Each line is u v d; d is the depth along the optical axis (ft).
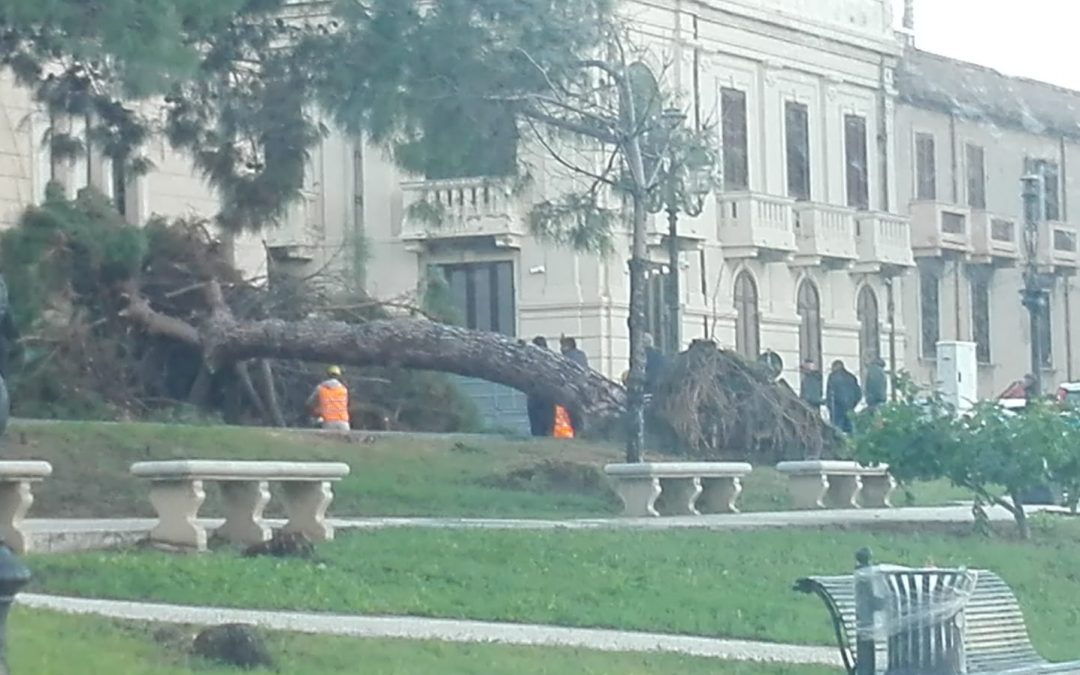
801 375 232.32
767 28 270.05
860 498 142.82
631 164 140.67
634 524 111.55
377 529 101.09
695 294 256.32
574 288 238.89
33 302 150.61
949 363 211.00
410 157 133.28
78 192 164.04
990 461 110.73
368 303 171.32
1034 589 99.19
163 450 126.52
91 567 81.61
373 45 132.05
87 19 110.32
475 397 210.59
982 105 308.19
